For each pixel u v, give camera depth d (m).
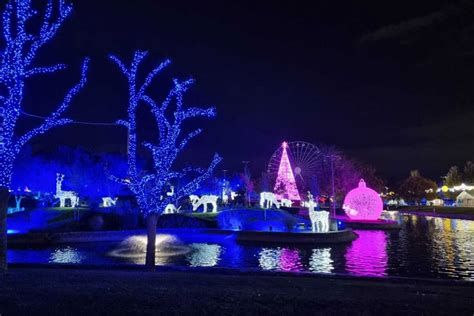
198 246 37.38
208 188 85.81
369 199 59.34
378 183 95.44
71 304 8.83
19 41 14.32
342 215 68.31
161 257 30.80
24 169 62.72
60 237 39.59
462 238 40.28
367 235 45.06
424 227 55.16
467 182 123.06
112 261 28.94
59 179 60.12
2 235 13.95
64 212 49.38
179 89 17.73
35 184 66.38
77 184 65.81
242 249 35.31
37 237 38.72
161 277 13.76
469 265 25.09
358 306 9.36
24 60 14.45
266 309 8.82
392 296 10.95
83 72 15.70
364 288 12.38
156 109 17.66
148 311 8.42
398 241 38.72
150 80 17.53
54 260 29.38
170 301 9.36
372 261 27.28
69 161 71.19
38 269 16.20
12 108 14.25
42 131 14.84
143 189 17.64
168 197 18.09
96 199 65.75
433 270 23.56
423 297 10.95
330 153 75.69
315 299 9.98
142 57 17.47
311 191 80.06
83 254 32.44
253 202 91.19
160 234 45.03
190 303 9.20
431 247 33.84
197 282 12.73
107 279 12.79
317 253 32.09
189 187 18.12
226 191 88.38
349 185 79.88
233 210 50.09
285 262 27.77
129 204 51.59
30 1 14.65
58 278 12.65
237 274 16.05
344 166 81.31
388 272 23.17
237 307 8.94
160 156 17.62
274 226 44.69
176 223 50.12
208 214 54.38
